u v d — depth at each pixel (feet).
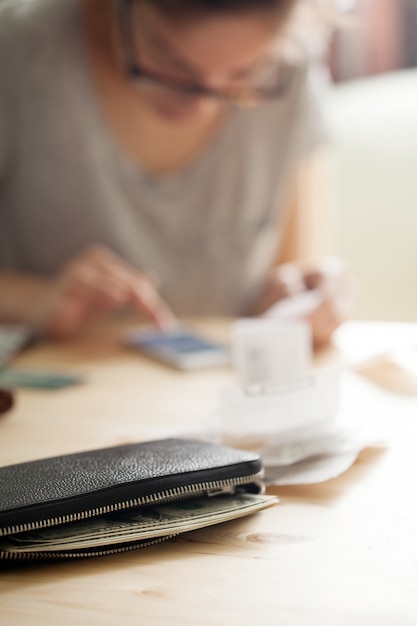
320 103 5.23
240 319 4.76
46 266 5.14
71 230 5.04
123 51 4.14
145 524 1.60
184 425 2.53
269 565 1.52
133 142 4.98
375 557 1.54
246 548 1.60
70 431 2.51
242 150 5.14
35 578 1.48
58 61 4.75
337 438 2.19
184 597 1.40
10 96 4.80
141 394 3.02
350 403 2.74
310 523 1.72
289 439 2.20
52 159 4.90
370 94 6.65
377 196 6.31
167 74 3.98
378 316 6.35
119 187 5.05
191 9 3.48
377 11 6.76
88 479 1.60
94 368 3.51
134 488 1.59
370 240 6.35
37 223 5.05
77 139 4.87
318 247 5.55
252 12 3.51
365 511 1.78
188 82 4.03
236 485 1.76
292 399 2.25
